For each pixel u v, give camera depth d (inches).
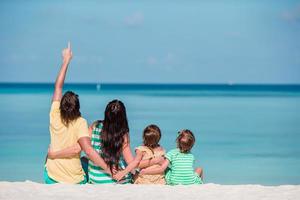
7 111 1753.2
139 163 436.5
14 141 988.6
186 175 447.5
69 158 424.8
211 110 1950.1
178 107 2128.4
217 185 412.8
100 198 367.6
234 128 1286.9
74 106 423.2
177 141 455.8
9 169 703.7
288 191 392.8
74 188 393.7
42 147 910.4
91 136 437.7
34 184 405.4
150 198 368.8
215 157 829.8
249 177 672.4
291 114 1766.7
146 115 1626.5
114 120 426.0
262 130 1246.3
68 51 459.5
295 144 995.3
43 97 2984.7
